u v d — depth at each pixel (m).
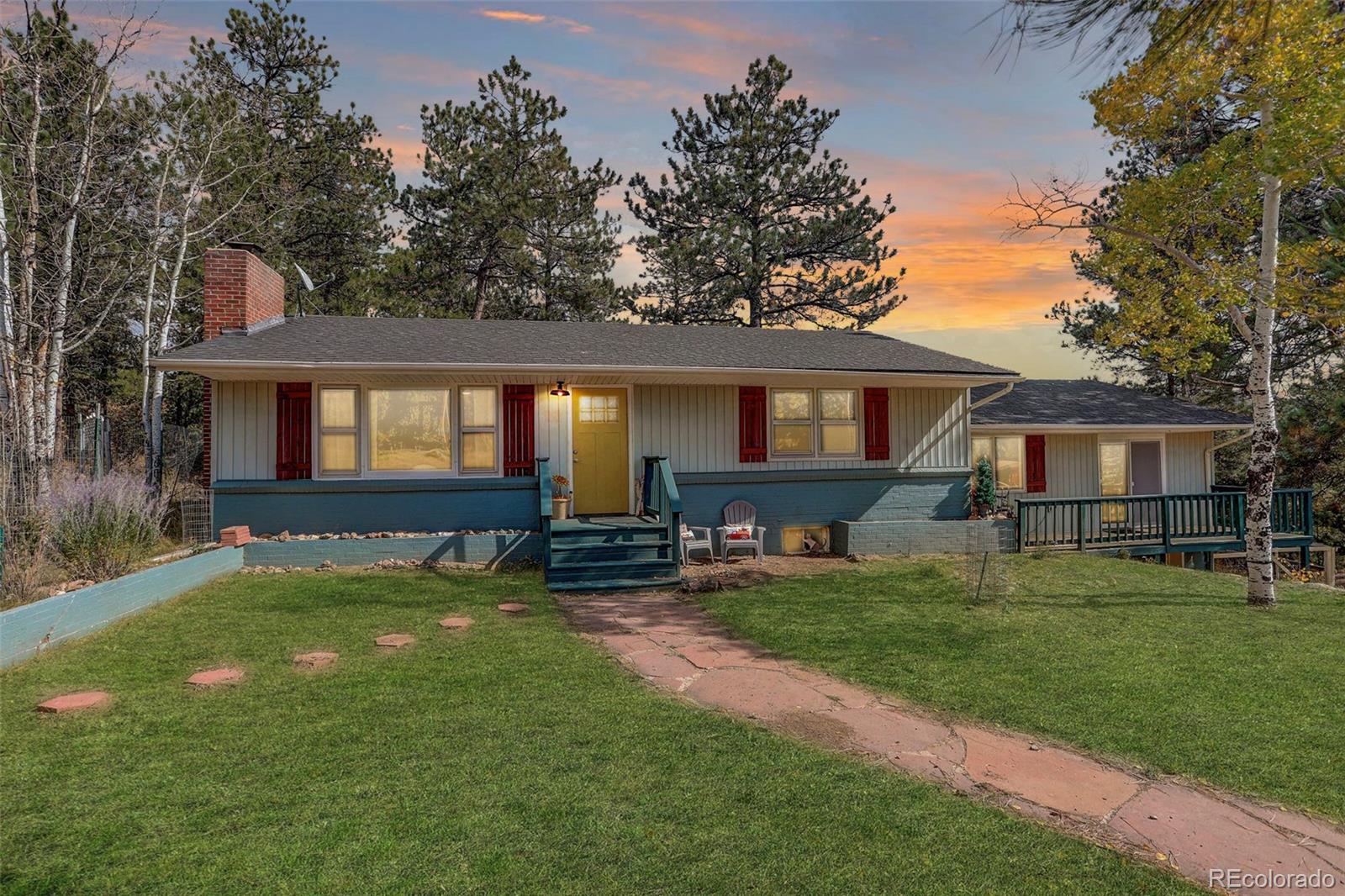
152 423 16.91
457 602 9.64
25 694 5.88
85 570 9.46
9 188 14.56
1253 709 5.89
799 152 27.86
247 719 5.46
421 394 12.79
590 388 13.89
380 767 4.67
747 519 14.19
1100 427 17.38
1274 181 10.05
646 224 28.91
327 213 25.45
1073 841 3.90
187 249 20.75
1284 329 20.28
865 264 28.00
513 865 3.57
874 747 5.15
